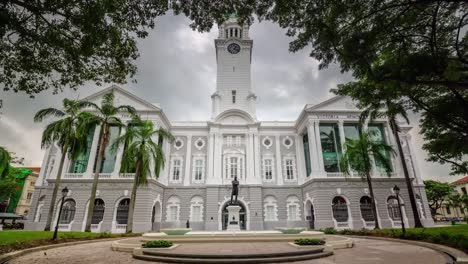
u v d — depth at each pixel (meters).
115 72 13.77
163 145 41.75
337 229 34.06
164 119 41.75
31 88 13.20
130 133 29.50
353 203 36.41
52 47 12.23
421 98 19.03
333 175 37.72
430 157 25.88
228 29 53.19
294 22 12.41
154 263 11.70
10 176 48.09
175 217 39.66
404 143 42.75
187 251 13.32
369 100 17.97
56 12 10.91
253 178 41.12
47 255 14.00
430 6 12.45
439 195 61.00
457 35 13.48
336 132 41.19
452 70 11.05
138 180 29.31
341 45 12.48
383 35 13.01
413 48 14.43
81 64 13.09
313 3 11.50
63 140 28.14
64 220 34.78
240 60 49.84
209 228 38.12
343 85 18.72
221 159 42.56
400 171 38.97
